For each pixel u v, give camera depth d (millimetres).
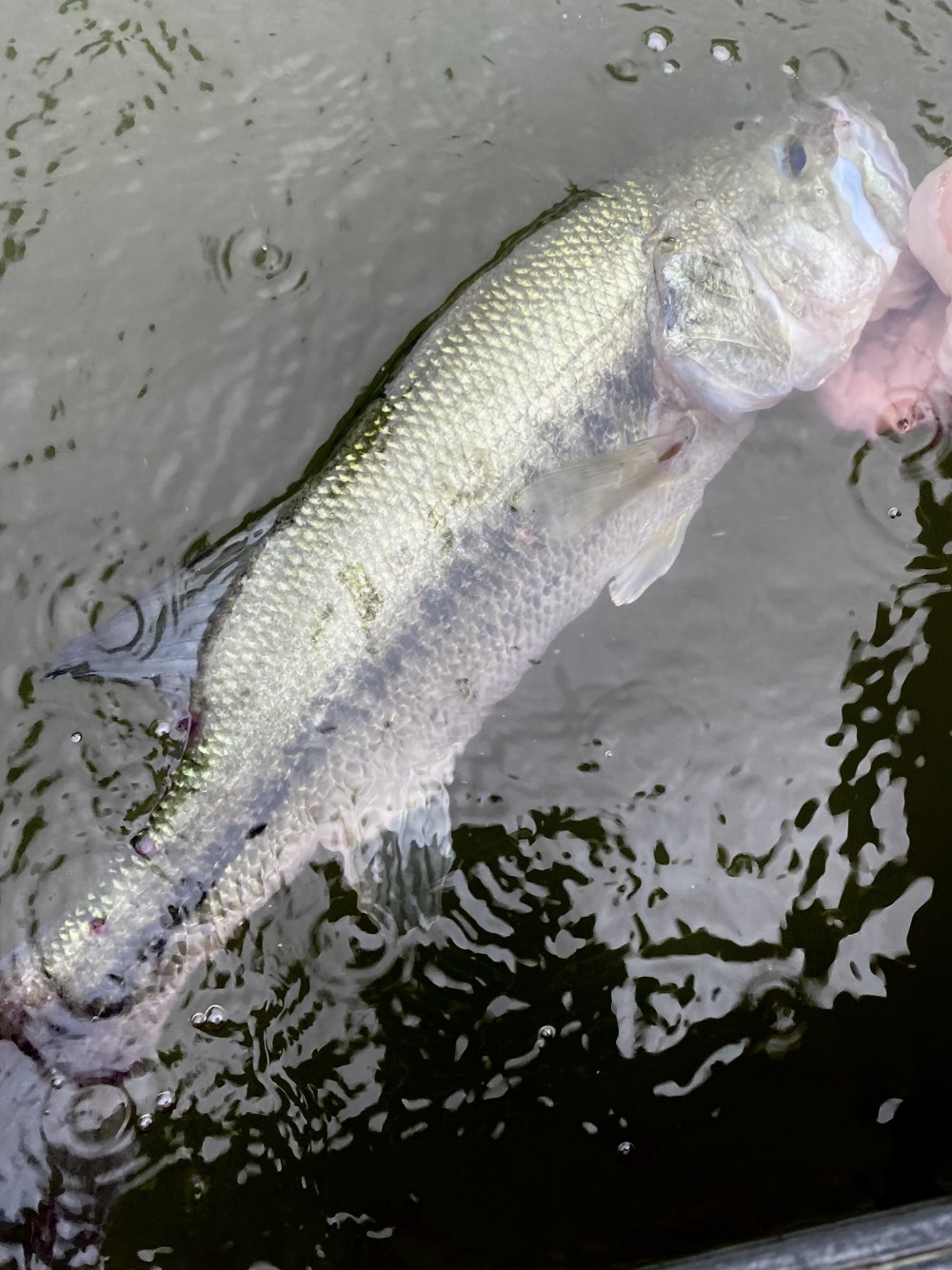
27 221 494
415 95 509
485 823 444
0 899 426
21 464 467
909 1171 411
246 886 422
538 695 452
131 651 433
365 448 430
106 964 413
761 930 436
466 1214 414
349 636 421
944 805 448
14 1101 410
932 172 472
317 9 521
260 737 419
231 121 508
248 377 476
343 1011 427
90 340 479
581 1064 425
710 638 459
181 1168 414
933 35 510
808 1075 424
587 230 441
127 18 521
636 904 438
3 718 441
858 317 469
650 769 448
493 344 432
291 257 488
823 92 504
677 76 508
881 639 460
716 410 461
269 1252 410
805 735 452
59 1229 405
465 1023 428
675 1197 415
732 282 450
